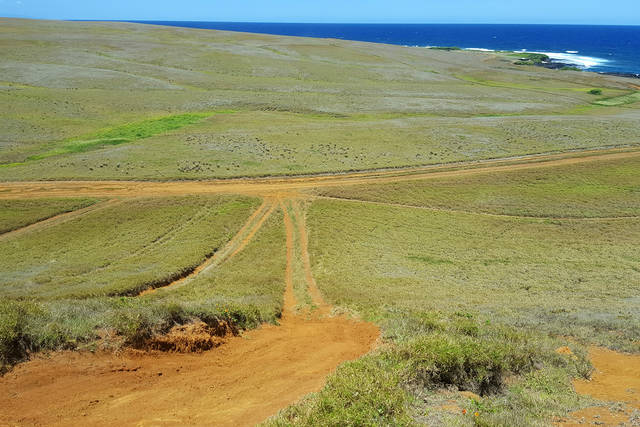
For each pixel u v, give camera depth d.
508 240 34.22
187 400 10.05
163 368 11.38
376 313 18.52
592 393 11.41
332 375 10.69
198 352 12.78
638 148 54.59
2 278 24.62
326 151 52.00
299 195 41.31
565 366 13.01
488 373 11.56
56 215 35.06
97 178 42.03
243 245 32.12
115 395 9.80
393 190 42.84
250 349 13.81
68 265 26.94
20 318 11.11
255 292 22.67
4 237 31.30
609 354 14.38
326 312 19.83
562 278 26.95
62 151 48.31
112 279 24.22
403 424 8.48
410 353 11.87
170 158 47.72
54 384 9.73
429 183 44.31
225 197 39.97
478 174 46.41
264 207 38.84
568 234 35.22
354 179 45.31
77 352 10.93
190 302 17.11
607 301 22.14
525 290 24.84
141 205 37.34
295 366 12.65
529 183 44.56
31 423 8.45
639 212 38.81
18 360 10.16
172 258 28.64
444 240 34.09
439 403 10.00
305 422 8.48
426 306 20.17
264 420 8.97
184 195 39.84
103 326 11.99
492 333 15.41
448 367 11.28
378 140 56.28
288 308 20.77
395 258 30.58
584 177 45.69
